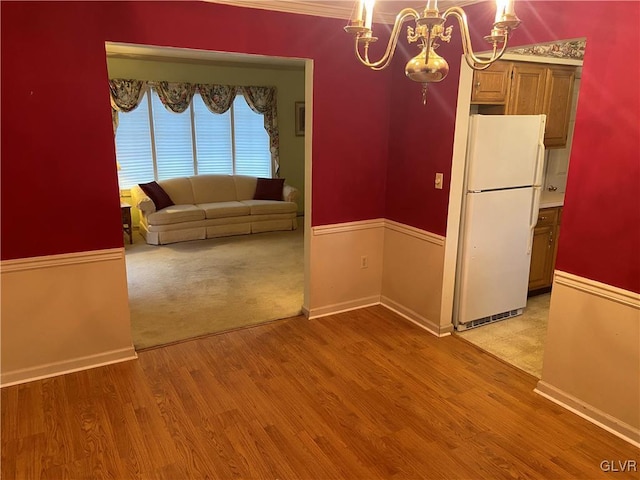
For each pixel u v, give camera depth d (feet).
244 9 9.86
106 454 7.33
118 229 9.53
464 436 7.86
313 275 12.26
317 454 7.40
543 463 7.24
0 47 7.88
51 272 9.07
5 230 8.52
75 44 8.44
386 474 7.00
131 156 21.63
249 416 8.32
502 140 10.96
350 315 12.72
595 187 7.76
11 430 7.84
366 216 12.67
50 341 9.35
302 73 24.82
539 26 8.38
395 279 12.85
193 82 22.17
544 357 8.96
